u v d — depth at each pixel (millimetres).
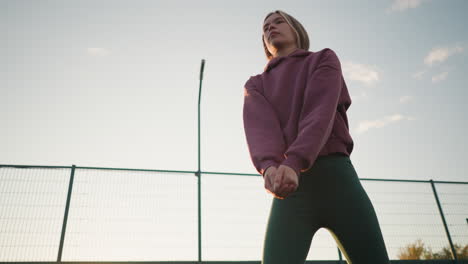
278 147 756
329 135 772
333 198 736
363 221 716
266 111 871
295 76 904
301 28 1076
